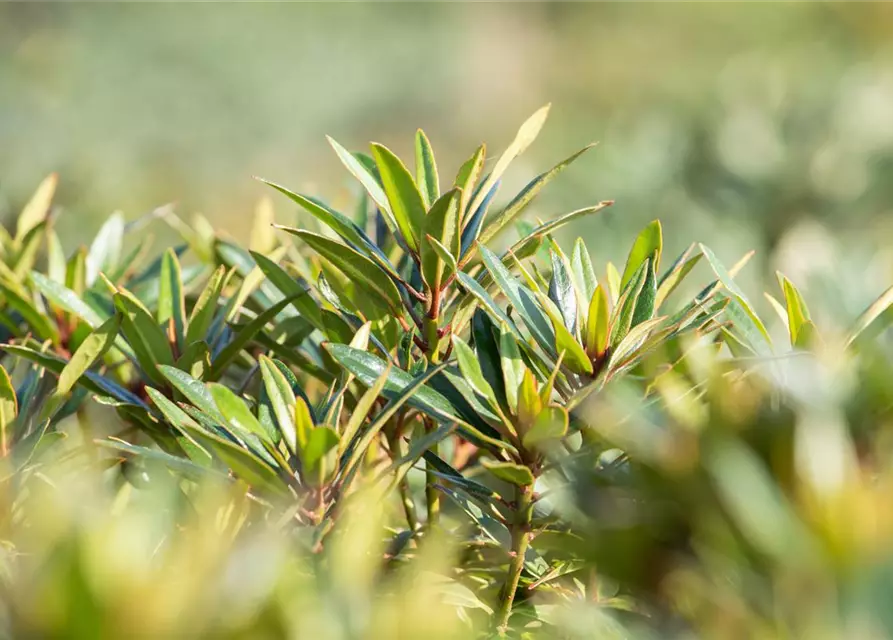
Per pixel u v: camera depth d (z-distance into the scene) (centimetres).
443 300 101
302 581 83
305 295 103
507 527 95
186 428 90
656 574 85
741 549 82
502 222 98
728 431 83
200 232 125
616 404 87
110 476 109
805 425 82
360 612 82
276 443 95
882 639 80
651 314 98
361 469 103
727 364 91
